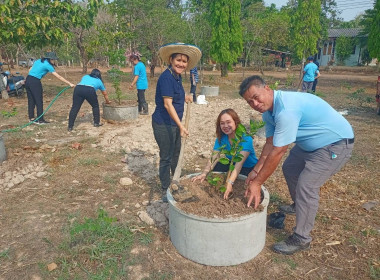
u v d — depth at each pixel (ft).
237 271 8.71
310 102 8.20
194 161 16.84
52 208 11.96
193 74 33.50
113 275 8.57
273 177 14.71
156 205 11.94
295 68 112.68
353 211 11.79
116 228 10.43
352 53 127.54
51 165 15.74
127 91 42.32
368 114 29.17
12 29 29.40
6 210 11.81
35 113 27.30
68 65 107.96
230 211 8.68
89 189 13.48
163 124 11.28
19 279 8.48
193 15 60.95
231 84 59.26
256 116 27.35
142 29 58.29
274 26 97.81
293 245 9.32
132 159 16.62
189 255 9.09
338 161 8.54
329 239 10.12
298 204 9.01
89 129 21.98
